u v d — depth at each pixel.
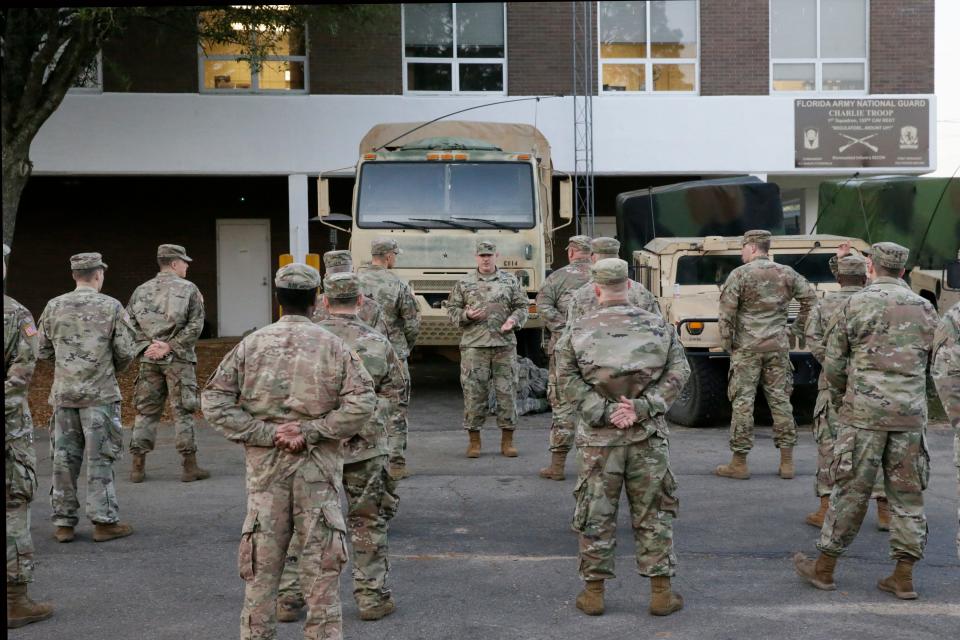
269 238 20.73
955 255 12.50
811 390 12.12
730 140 18.27
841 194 13.83
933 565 5.76
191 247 20.55
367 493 4.88
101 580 5.57
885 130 18.44
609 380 4.77
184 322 7.96
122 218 20.36
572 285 8.89
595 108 18.17
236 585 5.47
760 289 7.83
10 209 13.00
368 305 6.85
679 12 18.50
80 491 7.88
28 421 4.94
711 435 10.05
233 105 17.59
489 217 11.80
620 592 5.29
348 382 4.02
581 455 4.88
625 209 13.24
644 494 4.84
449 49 18.31
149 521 6.87
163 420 11.27
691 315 10.14
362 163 11.84
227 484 8.04
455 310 8.94
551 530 6.58
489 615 4.94
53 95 13.24
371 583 4.88
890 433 5.10
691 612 4.95
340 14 16.09
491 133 13.23
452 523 6.77
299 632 4.75
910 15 18.64
